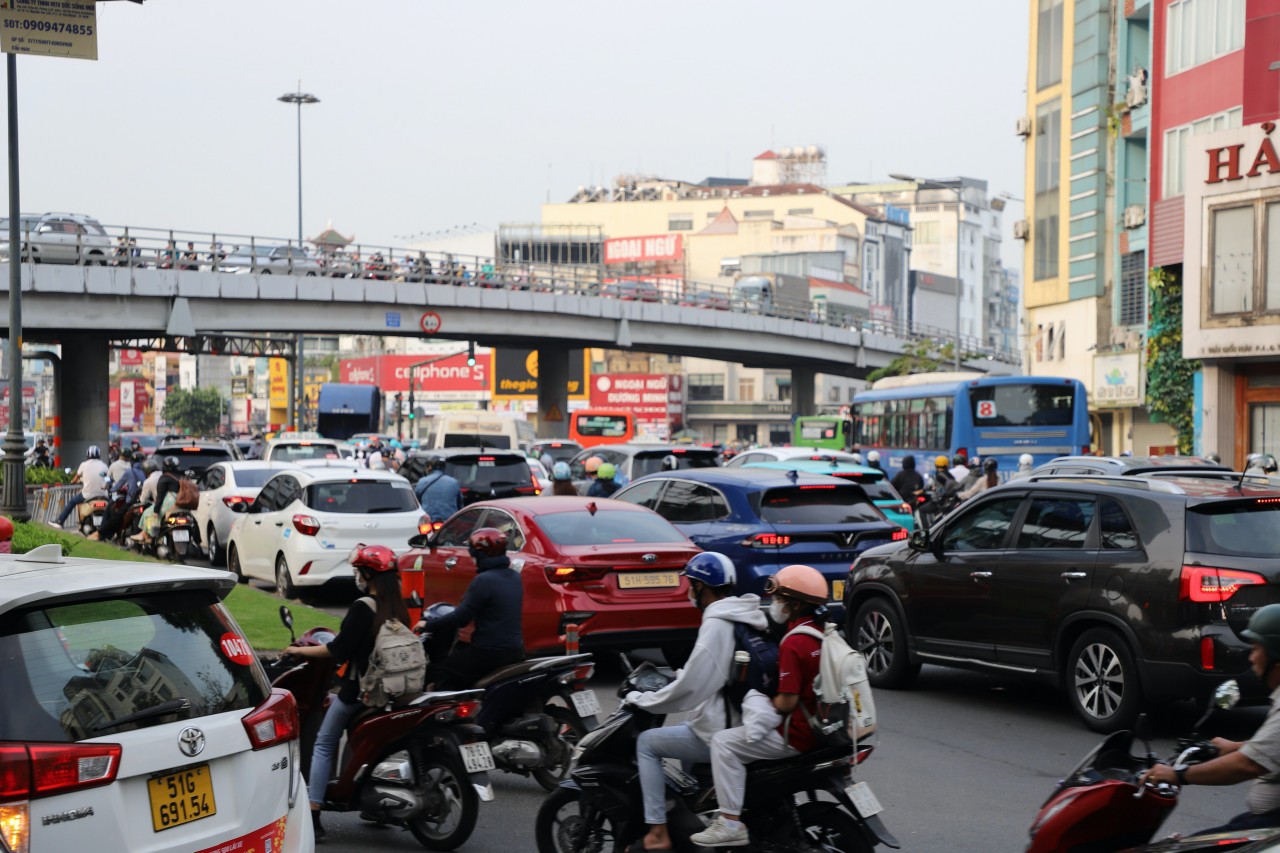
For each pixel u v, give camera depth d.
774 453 23.41
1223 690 5.42
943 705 11.86
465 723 7.69
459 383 121.94
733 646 6.41
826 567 13.43
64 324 42.66
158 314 44.53
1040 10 52.38
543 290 58.06
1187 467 16.92
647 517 12.73
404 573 13.78
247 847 5.07
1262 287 28.23
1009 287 183.38
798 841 6.33
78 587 4.91
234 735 5.08
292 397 71.00
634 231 143.75
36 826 4.48
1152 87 36.31
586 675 8.45
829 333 74.56
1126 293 46.38
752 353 71.31
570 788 6.98
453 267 54.12
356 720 7.80
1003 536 11.41
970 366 82.06
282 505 18.92
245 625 14.47
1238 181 28.59
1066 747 10.19
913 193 168.88
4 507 29.70
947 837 7.82
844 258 131.88
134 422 134.38
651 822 6.57
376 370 126.12
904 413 35.84
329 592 20.22
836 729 6.14
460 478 23.08
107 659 4.88
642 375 115.94
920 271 152.12
